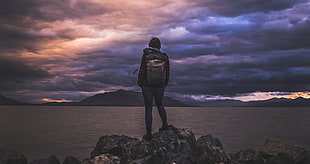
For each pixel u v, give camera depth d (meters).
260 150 8.23
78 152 11.89
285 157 7.33
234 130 23.98
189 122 39.94
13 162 7.40
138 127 28.95
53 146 13.55
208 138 7.05
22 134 19.89
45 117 58.84
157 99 5.91
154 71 5.46
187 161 5.53
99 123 37.34
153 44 5.72
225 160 6.54
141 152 5.77
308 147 12.48
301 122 40.16
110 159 6.05
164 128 6.21
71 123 36.69
